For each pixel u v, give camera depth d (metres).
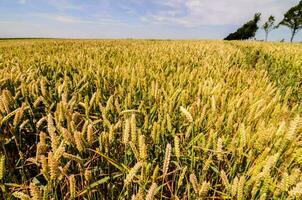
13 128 2.07
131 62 6.20
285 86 6.93
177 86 3.68
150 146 2.18
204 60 7.16
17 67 4.54
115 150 2.12
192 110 2.43
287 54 10.23
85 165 1.90
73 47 13.65
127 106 2.65
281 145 1.85
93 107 2.94
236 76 5.03
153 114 2.60
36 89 2.96
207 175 2.10
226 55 9.32
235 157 1.90
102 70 4.50
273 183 1.61
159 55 8.16
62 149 1.50
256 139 2.02
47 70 5.20
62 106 2.02
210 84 3.21
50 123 1.58
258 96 3.28
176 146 1.69
